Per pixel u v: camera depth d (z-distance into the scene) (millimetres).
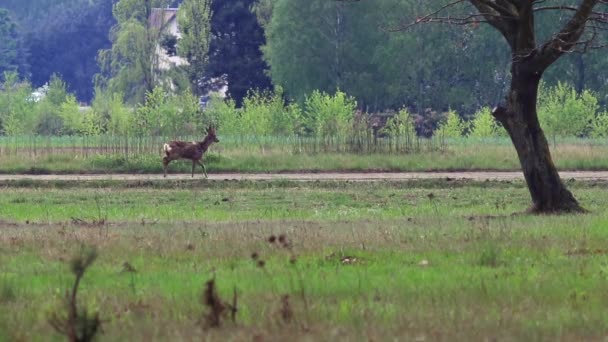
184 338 18969
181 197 57938
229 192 60781
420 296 22703
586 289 23797
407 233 34250
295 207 52000
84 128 109688
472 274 25609
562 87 115688
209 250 30266
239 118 107062
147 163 74875
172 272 26375
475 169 75438
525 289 23516
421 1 137000
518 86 46062
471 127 134625
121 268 27094
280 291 23172
